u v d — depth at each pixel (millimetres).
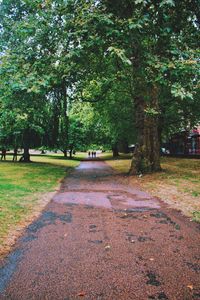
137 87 16703
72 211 8414
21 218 7453
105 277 4332
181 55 10914
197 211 8219
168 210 8555
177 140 40656
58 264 4770
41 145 30500
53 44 14125
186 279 4266
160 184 13570
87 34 11250
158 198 10500
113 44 10789
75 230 6574
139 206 9141
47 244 5672
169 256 5094
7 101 13781
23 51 13859
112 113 30750
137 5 10742
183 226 6895
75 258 5008
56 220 7402
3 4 23188
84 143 48438
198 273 4449
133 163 17812
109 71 17578
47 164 29297
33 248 5461
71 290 3977
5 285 4113
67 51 13359
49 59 13875
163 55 11711
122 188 13062
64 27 12703
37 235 6203
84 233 6359
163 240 5910
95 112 34000
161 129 30672
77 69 15523
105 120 32969
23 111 14367
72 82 17625
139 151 17688
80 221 7336
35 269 4590
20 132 28719
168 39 11430
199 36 13516
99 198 10508
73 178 17328
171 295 3850
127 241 5852
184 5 12250
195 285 4098
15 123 24469
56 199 10203
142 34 11180
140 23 10484
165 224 7066
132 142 40781
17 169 21922
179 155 38125
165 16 10656
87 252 5273
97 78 18953
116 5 12047
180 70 10672
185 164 24000
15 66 12227
